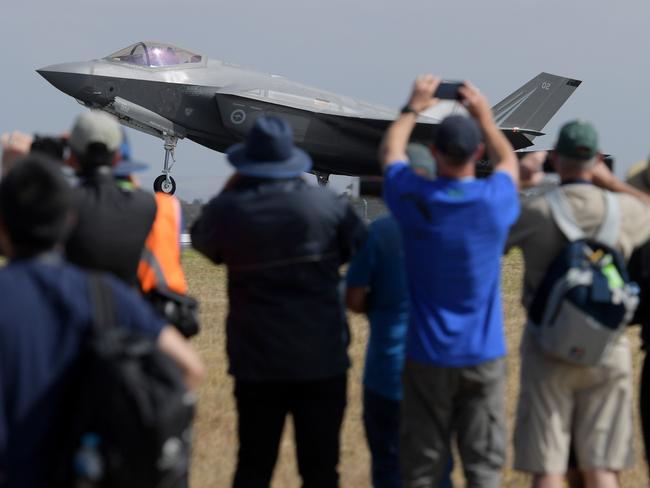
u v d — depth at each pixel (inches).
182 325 828.6
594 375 773.3
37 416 461.7
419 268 754.2
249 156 788.0
